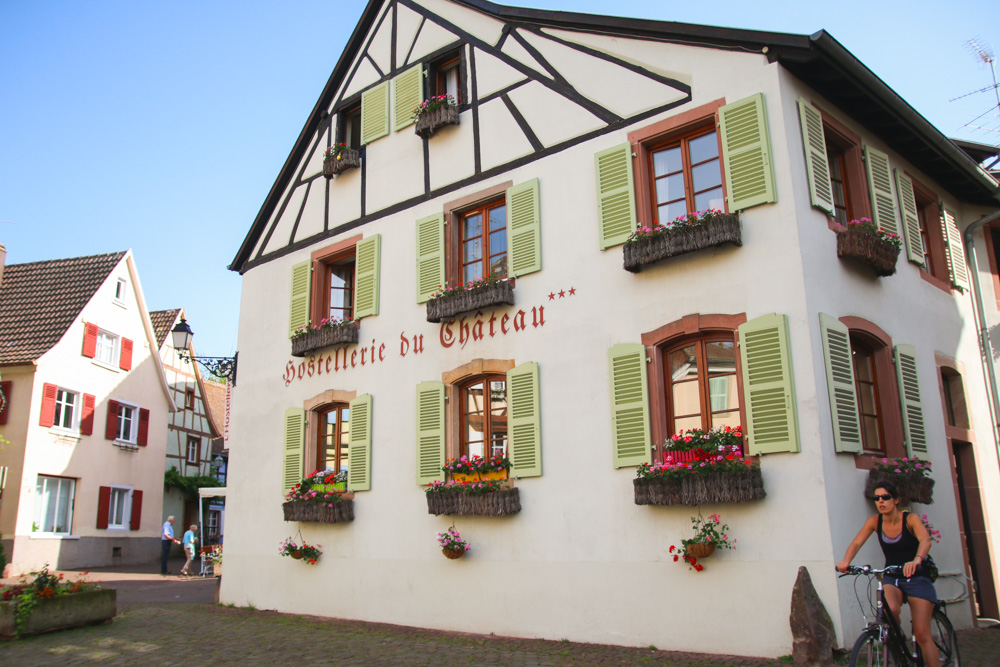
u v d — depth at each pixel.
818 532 7.79
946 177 11.90
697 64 9.54
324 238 13.57
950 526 10.02
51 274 24.33
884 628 5.91
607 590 9.12
